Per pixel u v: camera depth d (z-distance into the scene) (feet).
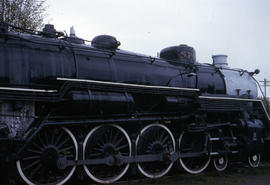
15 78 20.83
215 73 35.76
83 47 25.57
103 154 23.91
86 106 22.52
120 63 26.99
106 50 27.04
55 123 21.76
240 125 33.83
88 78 24.35
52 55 23.09
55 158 21.66
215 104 31.96
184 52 32.91
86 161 22.88
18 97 20.49
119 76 26.27
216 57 39.91
